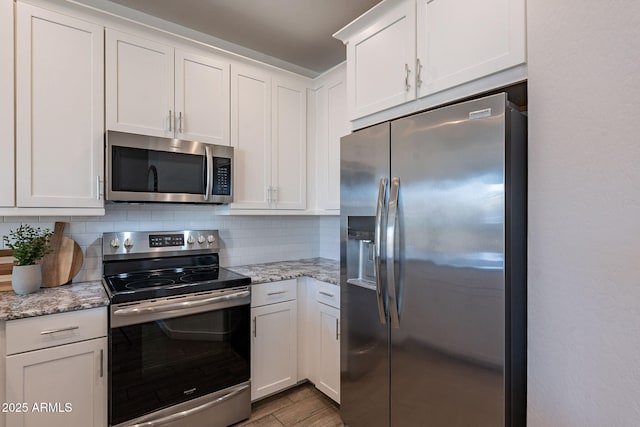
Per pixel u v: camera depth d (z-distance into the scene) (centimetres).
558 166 99
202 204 239
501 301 118
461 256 129
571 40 96
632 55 81
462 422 129
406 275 150
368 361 172
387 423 161
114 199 181
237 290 201
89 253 205
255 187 243
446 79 146
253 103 243
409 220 149
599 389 87
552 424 100
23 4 161
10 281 179
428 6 154
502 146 118
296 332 234
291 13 222
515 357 122
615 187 85
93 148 180
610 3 86
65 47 172
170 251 228
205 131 219
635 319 80
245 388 203
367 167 171
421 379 144
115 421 159
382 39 179
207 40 251
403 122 152
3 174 157
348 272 185
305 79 271
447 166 134
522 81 122
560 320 98
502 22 126
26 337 141
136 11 220
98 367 157
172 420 175
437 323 138
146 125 196
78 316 153
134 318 164
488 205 121
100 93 182
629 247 82
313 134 276
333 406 220
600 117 88
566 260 96
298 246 304
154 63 200
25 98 162
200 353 187
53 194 169
